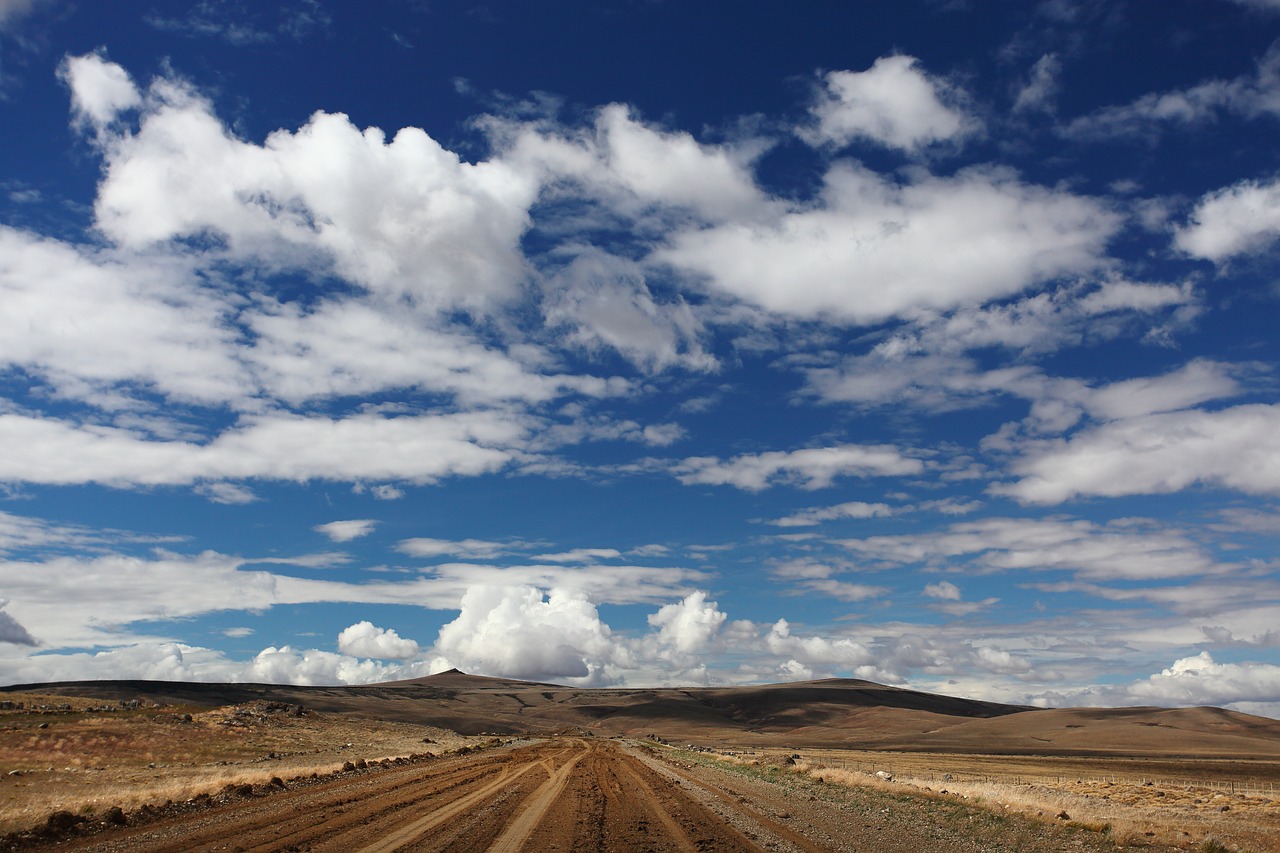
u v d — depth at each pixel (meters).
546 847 19.12
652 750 88.75
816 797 34.97
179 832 20.88
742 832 22.34
